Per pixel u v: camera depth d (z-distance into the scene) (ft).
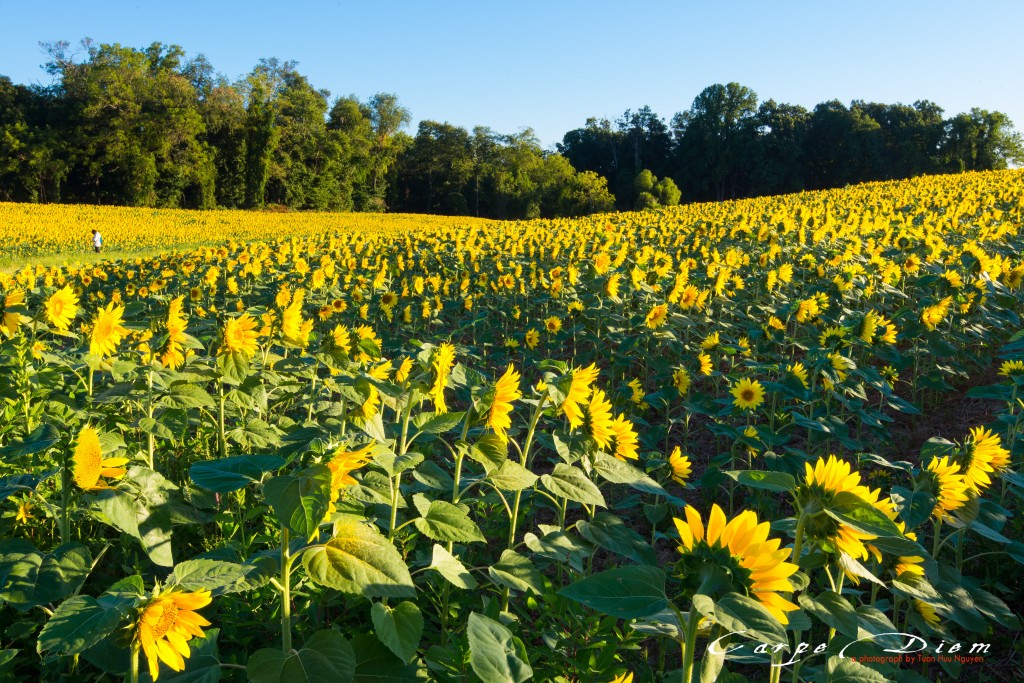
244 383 12.16
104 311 10.98
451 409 21.50
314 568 5.56
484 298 32.60
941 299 20.77
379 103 328.08
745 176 311.27
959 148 279.69
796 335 24.34
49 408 11.49
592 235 50.83
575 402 8.28
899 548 5.05
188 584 5.07
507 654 5.36
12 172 222.28
